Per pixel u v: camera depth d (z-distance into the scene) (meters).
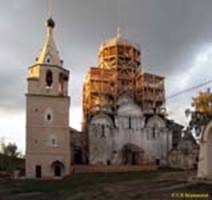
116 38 95.94
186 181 44.91
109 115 86.06
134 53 95.88
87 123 86.19
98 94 88.81
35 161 70.25
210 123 44.84
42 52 76.31
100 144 83.19
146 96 90.75
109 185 48.31
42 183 57.88
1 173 73.75
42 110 72.38
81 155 85.50
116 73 91.56
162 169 75.19
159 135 87.25
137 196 37.94
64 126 72.69
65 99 73.75
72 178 63.41
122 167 75.19
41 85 73.44
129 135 85.50
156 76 92.25
